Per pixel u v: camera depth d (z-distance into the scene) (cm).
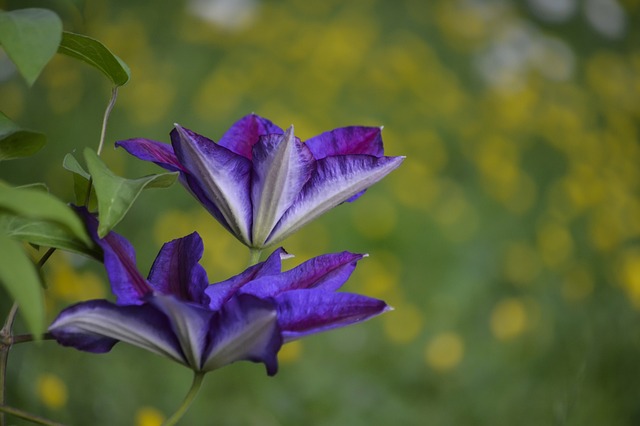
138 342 68
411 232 242
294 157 73
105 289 168
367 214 240
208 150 72
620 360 185
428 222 246
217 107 261
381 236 239
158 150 74
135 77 253
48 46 65
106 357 146
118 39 254
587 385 177
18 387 124
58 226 69
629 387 181
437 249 239
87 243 68
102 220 66
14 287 62
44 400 123
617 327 193
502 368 192
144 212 212
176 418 68
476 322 216
